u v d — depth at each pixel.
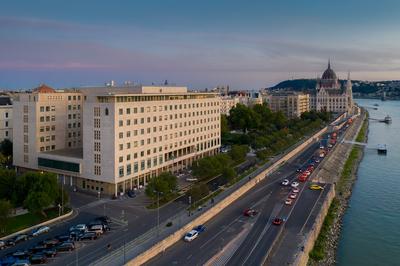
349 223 174.62
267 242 135.38
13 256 119.25
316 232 151.00
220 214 165.25
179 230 138.88
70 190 191.50
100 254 121.31
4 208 134.38
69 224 147.88
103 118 182.62
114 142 180.25
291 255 126.19
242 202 182.25
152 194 168.88
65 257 119.69
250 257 123.75
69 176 199.25
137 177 197.75
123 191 188.38
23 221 147.75
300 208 172.75
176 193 187.00
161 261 120.00
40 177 155.38
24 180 158.12
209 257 122.94
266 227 149.62
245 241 136.38
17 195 157.88
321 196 191.75
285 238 139.75
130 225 146.50
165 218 153.62
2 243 126.69
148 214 158.75
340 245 151.62
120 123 183.00
